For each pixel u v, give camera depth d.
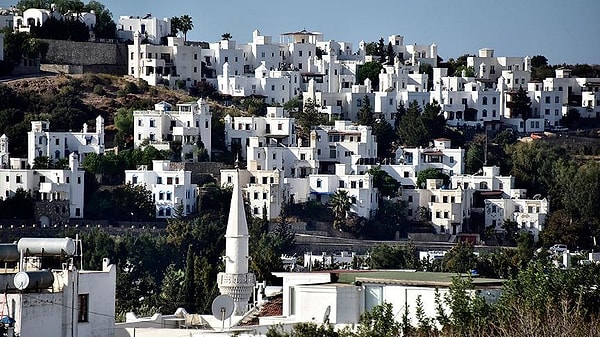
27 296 191.62
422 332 197.75
